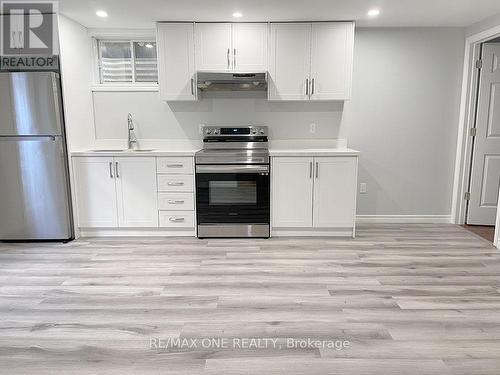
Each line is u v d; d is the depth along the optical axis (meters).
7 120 3.41
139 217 3.72
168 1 3.07
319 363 1.76
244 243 3.54
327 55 3.69
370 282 2.64
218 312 2.23
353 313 2.21
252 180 3.57
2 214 3.58
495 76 3.94
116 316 2.19
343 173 3.58
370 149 4.19
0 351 1.86
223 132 4.02
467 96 4.03
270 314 2.21
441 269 2.88
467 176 4.16
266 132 4.05
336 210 3.65
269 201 3.63
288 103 4.06
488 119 4.03
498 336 1.97
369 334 1.99
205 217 3.66
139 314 2.21
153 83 4.11
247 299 2.40
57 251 3.34
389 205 4.25
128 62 4.12
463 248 3.38
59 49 3.40
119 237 3.77
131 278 2.74
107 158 3.62
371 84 4.07
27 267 2.96
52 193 3.53
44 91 3.35
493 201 4.13
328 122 4.09
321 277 2.73
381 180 4.23
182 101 4.04
